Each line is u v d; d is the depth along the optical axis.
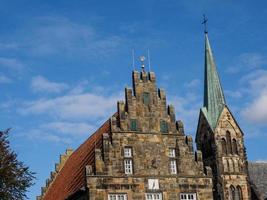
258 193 93.88
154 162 62.38
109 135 62.03
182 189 62.62
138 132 62.81
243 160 90.75
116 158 60.75
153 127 63.81
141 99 64.62
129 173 60.91
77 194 61.38
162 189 61.66
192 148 64.75
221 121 92.12
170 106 65.69
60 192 73.38
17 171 56.41
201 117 94.31
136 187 60.50
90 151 70.94
